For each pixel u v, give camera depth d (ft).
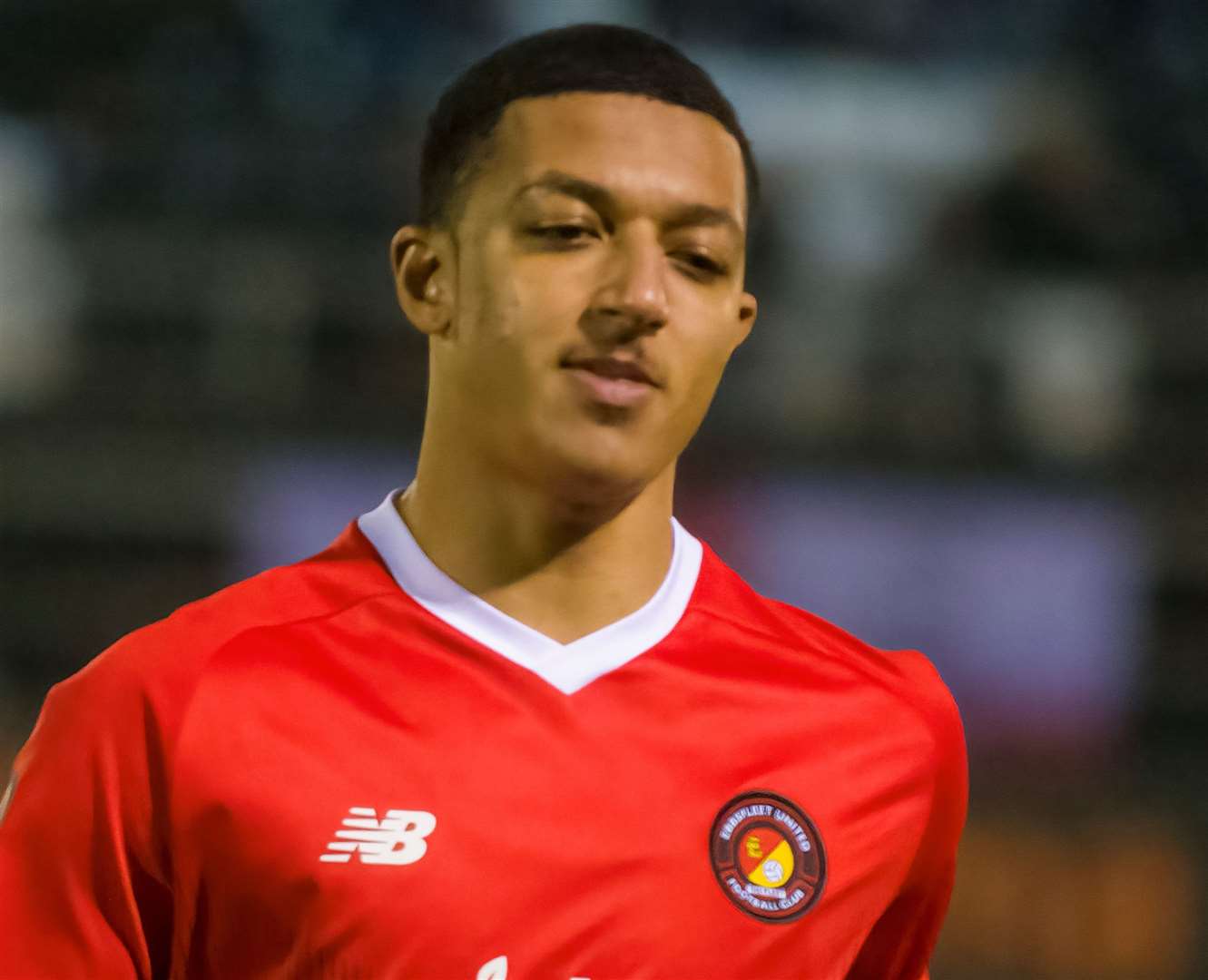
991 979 84.58
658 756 19.42
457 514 19.75
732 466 102.83
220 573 103.76
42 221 112.27
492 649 19.35
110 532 104.32
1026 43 125.18
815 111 121.19
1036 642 99.09
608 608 19.97
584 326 17.84
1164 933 85.10
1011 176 117.70
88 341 109.19
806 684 20.86
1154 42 124.47
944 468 103.19
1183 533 101.09
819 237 116.67
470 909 17.81
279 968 17.78
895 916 21.98
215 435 106.42
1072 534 100.73
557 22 123.44
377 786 18.22
